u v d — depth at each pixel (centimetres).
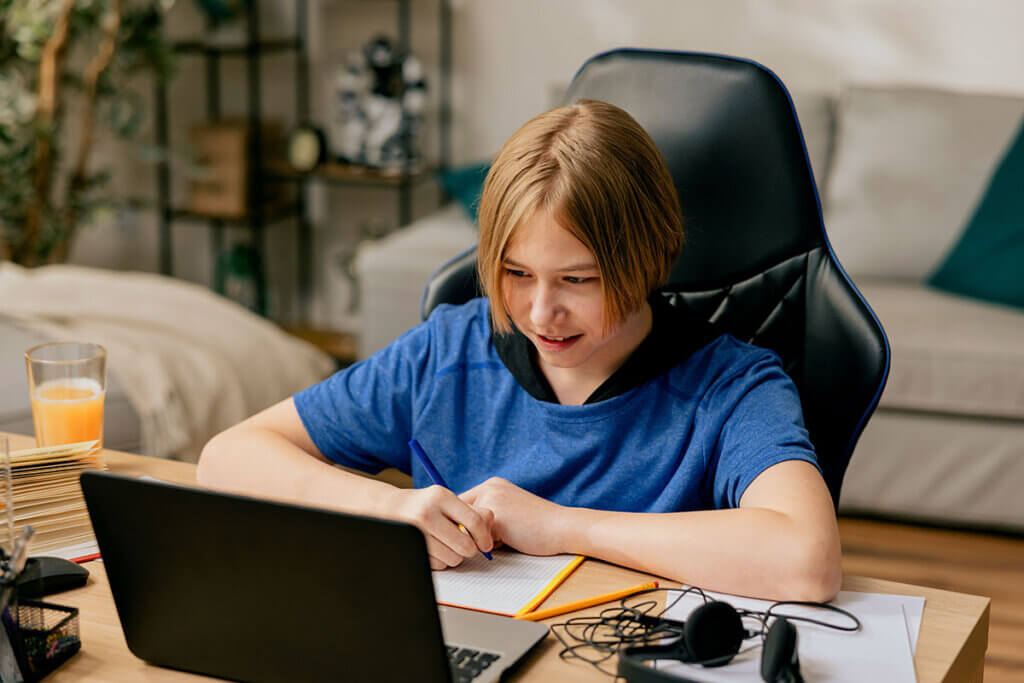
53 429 125
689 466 116
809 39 336
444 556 102
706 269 133
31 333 230
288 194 399
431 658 76
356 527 74
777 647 80
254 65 387
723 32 342
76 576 99
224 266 385
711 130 130
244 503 77
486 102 372
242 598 80
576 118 109
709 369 119
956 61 325
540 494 123
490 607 94
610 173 105
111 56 338
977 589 228
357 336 394
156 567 82
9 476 93
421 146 383
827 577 94
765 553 95
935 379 246
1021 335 249
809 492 100
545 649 88
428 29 371
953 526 259
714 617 83
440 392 128
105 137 380
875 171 299
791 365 132
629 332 119
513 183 105
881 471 254
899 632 89
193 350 240
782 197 129
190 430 229
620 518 104
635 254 107
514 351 125
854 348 127
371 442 130
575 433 121
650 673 78
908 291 281
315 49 383
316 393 130
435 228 321
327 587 77
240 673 83
